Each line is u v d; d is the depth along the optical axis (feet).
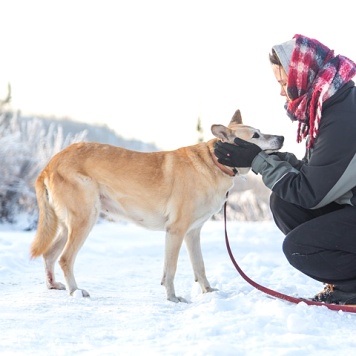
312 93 15.29
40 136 47.50
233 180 19.27
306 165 15.29
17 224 40.96
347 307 14.73
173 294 17.93
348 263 15.38
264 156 15.98
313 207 15.24
